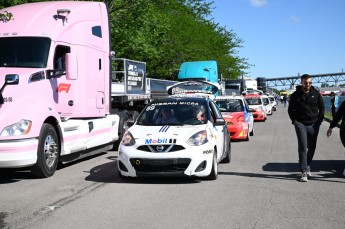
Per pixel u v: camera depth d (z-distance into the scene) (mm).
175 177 9094
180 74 25703
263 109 29922
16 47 9609
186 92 20703
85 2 11773
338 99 36250
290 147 14641
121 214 6266
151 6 23906
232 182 8570
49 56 9633
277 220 5949
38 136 8805
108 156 12805
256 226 5676
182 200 7098
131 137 8586
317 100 8586
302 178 8586
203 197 7293
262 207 6637
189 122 9211
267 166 10570
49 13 10398
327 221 5902
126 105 15320
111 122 12812
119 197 7332
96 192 7742
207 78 25266
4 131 8352
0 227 5691
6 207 6734
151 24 25406
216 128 9609
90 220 5973
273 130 22312
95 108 11672
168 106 9680
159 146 8234
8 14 10047
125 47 24484
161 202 6961
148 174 8250
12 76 8711
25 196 7492
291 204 6816
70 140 10180
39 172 9031
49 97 9570
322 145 15117
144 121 9391
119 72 15219
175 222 5855
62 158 10141
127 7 22781
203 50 38250
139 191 7785
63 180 8930
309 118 8586
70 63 9672
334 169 10047
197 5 39438
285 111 49625
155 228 5602
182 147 8227
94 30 11688
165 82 21109
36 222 5902
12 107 8602
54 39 9844
